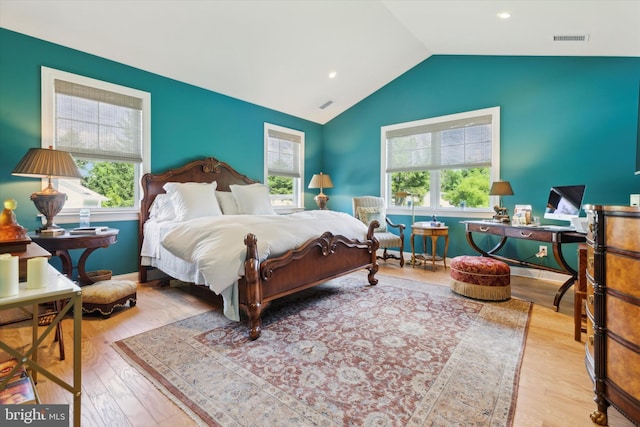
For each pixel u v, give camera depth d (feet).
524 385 5.14
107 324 7.64
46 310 8.11
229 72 12.90
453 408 4.56
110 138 10.80
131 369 5.59
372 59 14.12
